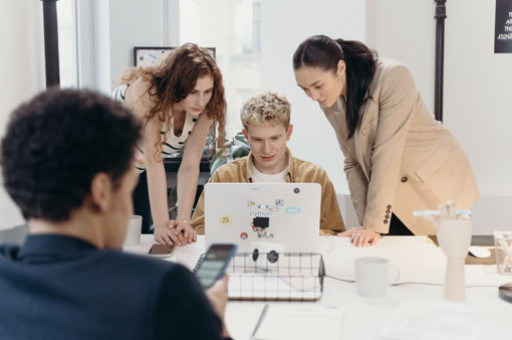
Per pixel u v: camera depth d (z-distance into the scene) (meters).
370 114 2.13
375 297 1.54
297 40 3.60
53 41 2.33
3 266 0.76
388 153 2.10
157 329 0.71
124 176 0.79
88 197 0.76
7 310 0.74
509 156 3.59
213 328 0.76
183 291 0.74
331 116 2.30
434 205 2.32
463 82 3.56
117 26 3.88
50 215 0.75
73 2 3.81
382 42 3.54
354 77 2.11
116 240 0.83
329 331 1.28
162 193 2.16
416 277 1.71
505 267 1.73
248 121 2.24
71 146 0.73
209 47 4.20
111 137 0.75
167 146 2.31
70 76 3.84
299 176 2.37
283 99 2.28
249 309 1.45
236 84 4.23
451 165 2.33
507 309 1.45
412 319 1.36
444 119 3.59
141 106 2.12
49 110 0.74
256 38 4.18
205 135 2.32
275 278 1.66
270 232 1.86
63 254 0.75
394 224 2.46
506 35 3.51
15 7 2.47
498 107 3.57
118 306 0.72
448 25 3.53
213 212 1.86
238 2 4.17
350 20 3.44
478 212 3.54
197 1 4.16
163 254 1.90
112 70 3.89
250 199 1.85
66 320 0.72
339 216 2.37
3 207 2.35
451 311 1.42
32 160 0.73
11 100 2.46
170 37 4.11
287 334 1.27
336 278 1.69
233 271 1.73
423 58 3.54
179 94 2.08
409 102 2.11
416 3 3.51
